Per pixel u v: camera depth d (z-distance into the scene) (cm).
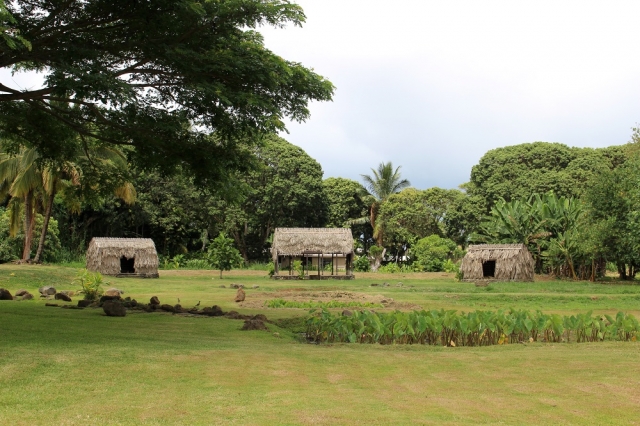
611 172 2967
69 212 4328
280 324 1325
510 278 3066
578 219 3269
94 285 1681
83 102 1132
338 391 645
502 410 581
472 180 5200
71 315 1221
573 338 1162
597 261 3334
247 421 526
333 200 5425
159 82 1179
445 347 1016
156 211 4547
